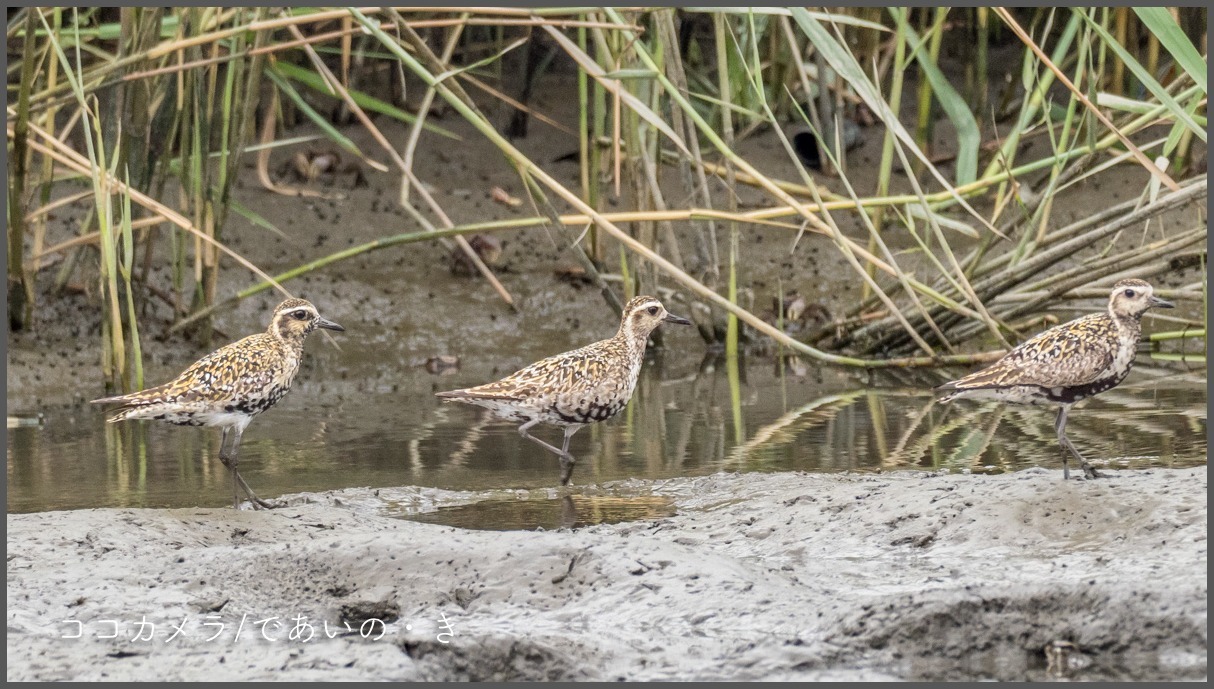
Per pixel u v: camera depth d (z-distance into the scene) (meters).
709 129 14.44
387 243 16.98
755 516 10.39
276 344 11.33
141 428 14.80
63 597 8.70
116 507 10.97
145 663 7.65
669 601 8.34
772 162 23.06
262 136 21.34
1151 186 15.05
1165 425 13.37
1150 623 7.57
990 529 9.48
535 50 24.94
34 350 17.31
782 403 15.73
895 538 9.61
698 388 16.94
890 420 14.44
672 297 19.86
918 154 13.84
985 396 10.96
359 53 17.97
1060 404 10.78
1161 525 9.10
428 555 9.03
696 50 24.09
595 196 19.31
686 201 21.62
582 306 19.75
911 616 7.71
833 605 8.06
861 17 23.02
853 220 21.56
